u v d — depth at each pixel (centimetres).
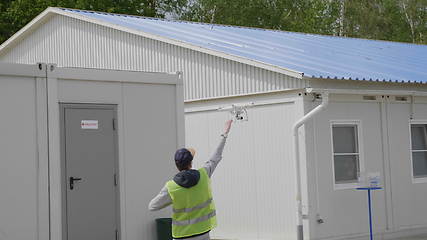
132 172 1247
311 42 2084
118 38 1931
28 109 1129
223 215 1675
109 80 1226
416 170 1723
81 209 1177
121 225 1225
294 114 1509
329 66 1638
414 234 1684
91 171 1195
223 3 4134
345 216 1544
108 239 1207
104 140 1216
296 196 1448
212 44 1756
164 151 1294
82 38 2053
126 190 1237
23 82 1127
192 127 1741
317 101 1516
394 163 1661
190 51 1731
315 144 1507
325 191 1514
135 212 1246
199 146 1725
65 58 2116
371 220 1590
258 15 4231
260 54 1678
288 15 4344
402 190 1670
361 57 1916
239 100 1628
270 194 1565
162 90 1301
